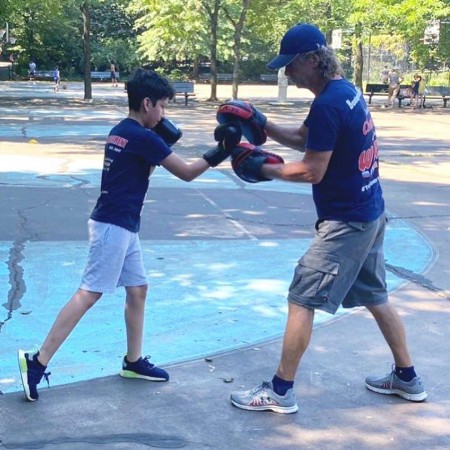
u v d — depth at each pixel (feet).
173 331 16.88
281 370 13.03
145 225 27.04
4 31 165.48
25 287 19.60
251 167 12.41
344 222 12.42
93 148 48.32
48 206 29.45
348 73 146.82
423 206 32.94
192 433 12.25
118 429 12.28
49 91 121.70
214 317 17.90
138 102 13.26
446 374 14.96
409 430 12.60
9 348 15.60
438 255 24.47
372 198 12.70
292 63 12.34
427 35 102.73
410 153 52.75
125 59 172.96
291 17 101.19
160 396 13.55
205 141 55.01
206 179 37.29
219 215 29.19
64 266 21.50
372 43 130.11
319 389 14.10
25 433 12.02
